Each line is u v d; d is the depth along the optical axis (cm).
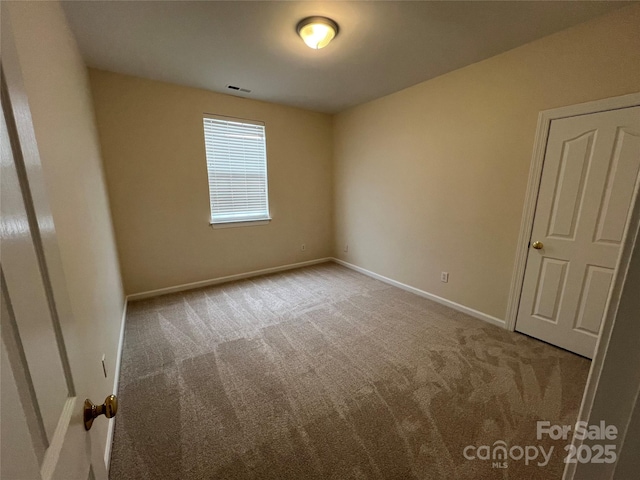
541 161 222
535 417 158
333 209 471
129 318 276
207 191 353
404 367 202
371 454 137
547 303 230
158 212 325
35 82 99
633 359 39
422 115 309
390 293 345
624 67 179
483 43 220
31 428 39
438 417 158
